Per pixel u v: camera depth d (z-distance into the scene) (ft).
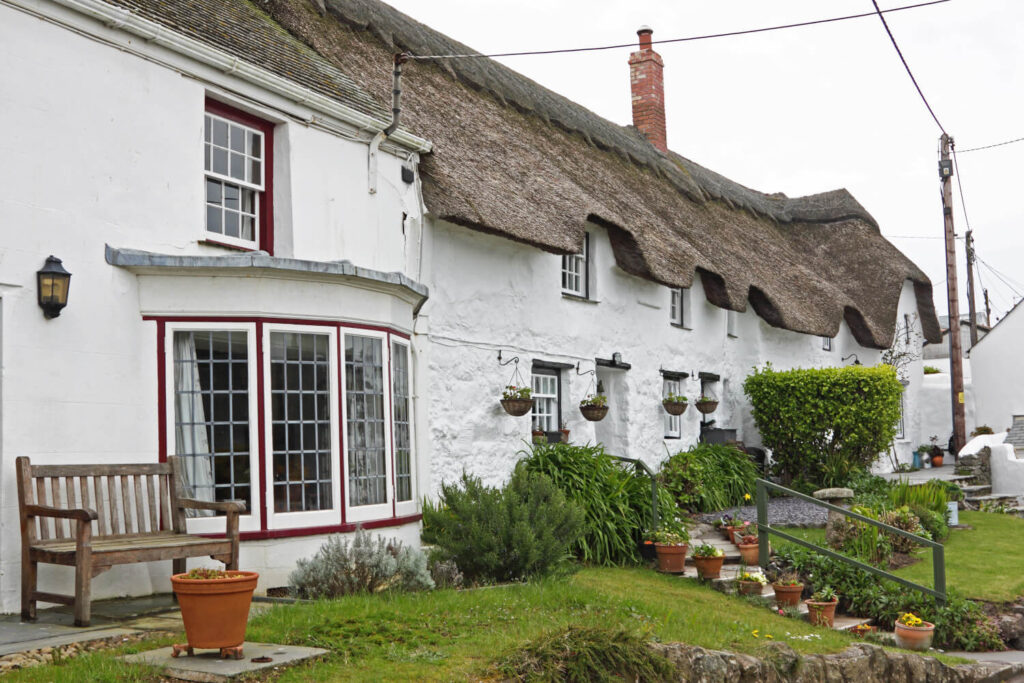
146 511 26.14
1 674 17.20
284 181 32.42
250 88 31.09
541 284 45.52
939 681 29.68
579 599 26.66
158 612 23.80
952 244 73.15
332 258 33.71
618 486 40.11
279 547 27.45
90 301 25.63
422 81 46.88
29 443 23.91
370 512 29.91
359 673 18.57
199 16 32.14
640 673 21.58
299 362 28.53
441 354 38.73
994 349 91.35
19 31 24.41
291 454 28.09
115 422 26.03
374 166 35.78
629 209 53.11
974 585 38.06
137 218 27.32
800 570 37.88
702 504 50.55
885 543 40.42
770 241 76.54
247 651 19.34
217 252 29.94
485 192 39.55
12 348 23.66
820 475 60.95
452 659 19.94
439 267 39.06
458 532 30.30
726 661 23.85
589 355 48.96
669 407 55.16
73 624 21.85
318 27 42.78
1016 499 65.92
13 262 23.81
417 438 36.81
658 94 81.05
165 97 28.45
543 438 43.93
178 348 27.37
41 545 22.84
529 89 60.23
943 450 94.22
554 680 20.02
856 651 28.02
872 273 82.28
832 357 78.43
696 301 60.18
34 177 24.48
